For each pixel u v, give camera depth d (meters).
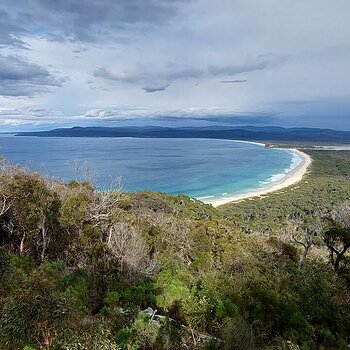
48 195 19.19
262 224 58.72
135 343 8.82
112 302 10.97
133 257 15.19
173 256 19.44
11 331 7.25
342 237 20.80
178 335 9.58
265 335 10.48
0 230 18.08
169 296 11.62
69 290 10.32
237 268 17.80
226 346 9.25
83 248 16.69
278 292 12.51
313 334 11.16
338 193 89.44
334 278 17.64
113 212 22.05
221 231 29.80
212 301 10.88
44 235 17.53
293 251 22.09
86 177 36.09
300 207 74.62
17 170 21.55
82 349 7.55
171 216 35.56
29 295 7.78
